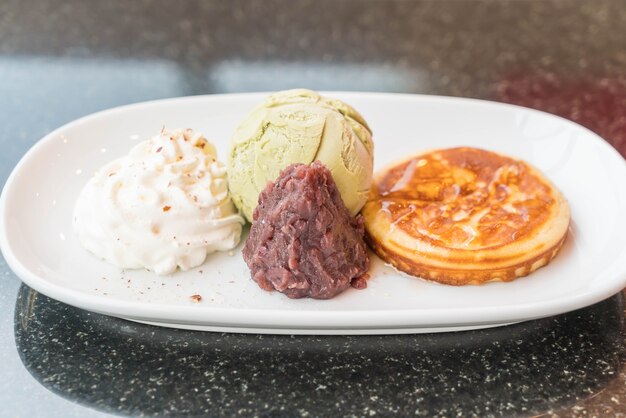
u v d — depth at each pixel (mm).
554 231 356
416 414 303
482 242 350
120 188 361
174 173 364
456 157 395
